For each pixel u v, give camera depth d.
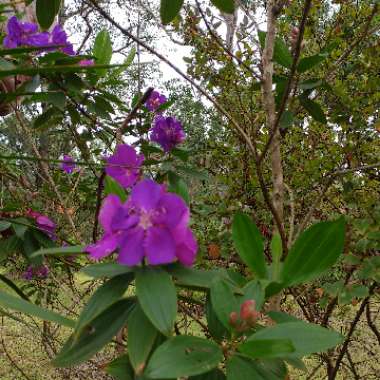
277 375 0.32
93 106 0.68
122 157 0.48
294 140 0.93
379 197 0.71
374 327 0.78
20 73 0.32
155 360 0.25
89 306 0.29
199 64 0.88
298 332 0.28
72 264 0.61
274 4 0.58
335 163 0.82
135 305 0.31
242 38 0.85
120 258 0.28
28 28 0.58
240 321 0.29
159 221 0.29
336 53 0.80
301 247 0.31
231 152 0.99
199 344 0.26
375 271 0.56
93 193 0.96
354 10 0.85
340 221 0.30
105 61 0.67
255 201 0.93
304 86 0.65
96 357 0.90
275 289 0.32
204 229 0.93
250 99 0.89
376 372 0.88
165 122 0.71
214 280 0.30
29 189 0.83
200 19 0.82
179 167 0.70
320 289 0.73
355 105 0.77
